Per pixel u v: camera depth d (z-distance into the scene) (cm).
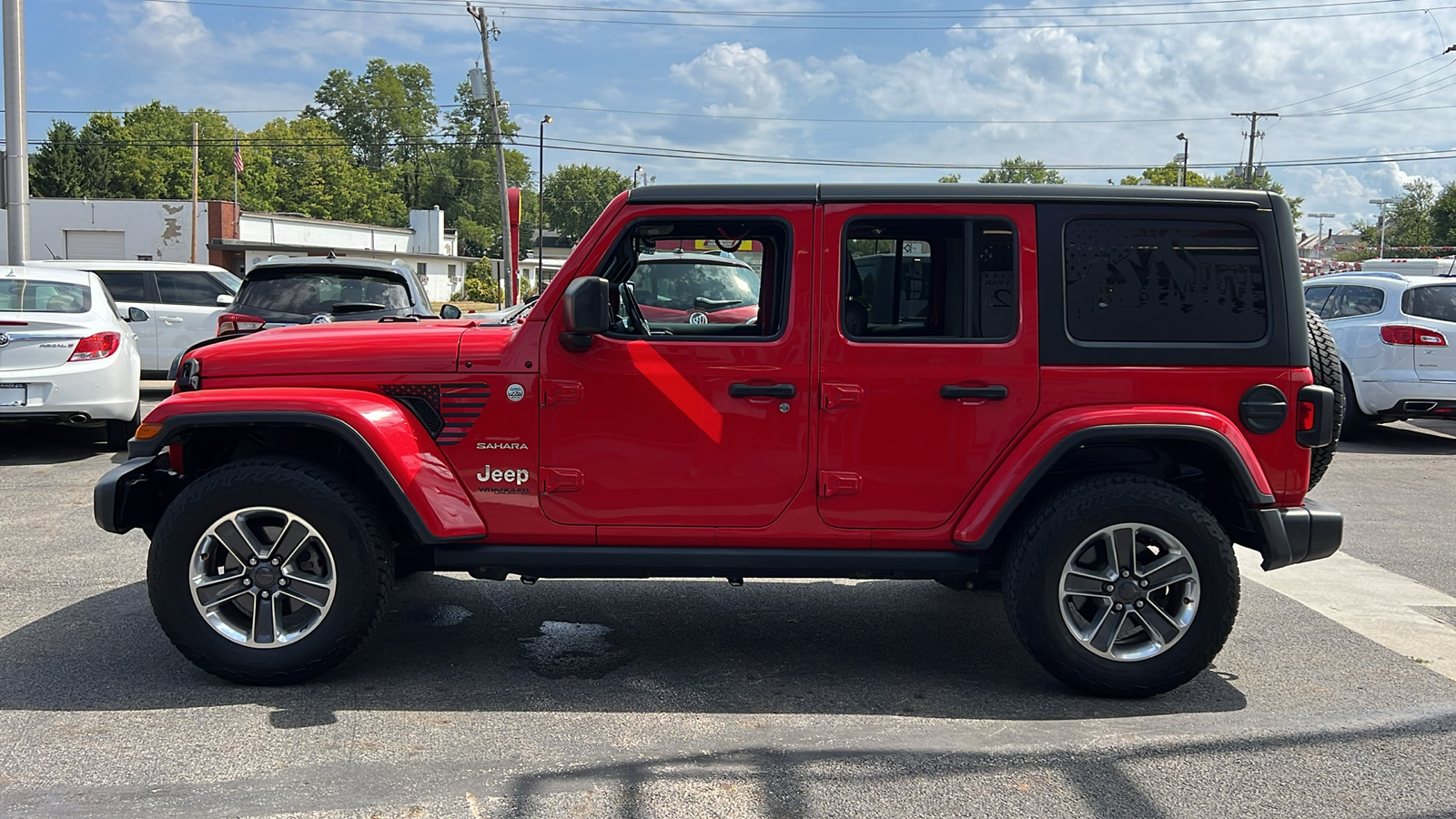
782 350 396
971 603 534
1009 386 395
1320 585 567
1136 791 323
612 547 406
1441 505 779
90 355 862
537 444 400
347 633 392
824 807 310
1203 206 398
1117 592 390
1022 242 395
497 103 3903
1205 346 397
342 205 9369
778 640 472
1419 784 330
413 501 388
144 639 454
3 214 4450
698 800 313
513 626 486
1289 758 348
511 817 302
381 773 330
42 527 656
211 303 1348
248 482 385
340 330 428
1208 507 437
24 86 1586
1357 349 1053
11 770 329
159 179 8088
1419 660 450
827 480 399
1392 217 9500
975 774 333
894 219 399
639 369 397
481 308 5600
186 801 309
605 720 376
